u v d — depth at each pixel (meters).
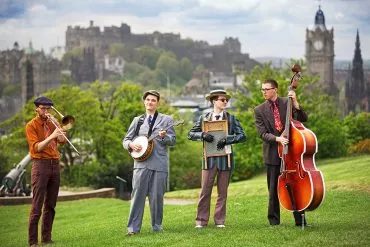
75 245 14.68
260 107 14.41
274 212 14.73
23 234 22.62
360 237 12.95
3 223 28.17
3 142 76.19
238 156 61.31
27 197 37.88
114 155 75.69
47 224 15.59
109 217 25.41
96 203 36.44
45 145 14.96
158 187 15.14
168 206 25.73
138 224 15.20
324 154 66.06
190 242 13.45
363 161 37.84
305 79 62.19
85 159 76.56
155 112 15.27
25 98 198.00
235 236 13.74
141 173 15.05
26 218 30.23
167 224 17.66
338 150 66.56
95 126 75.94
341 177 29.67
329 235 13.26
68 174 73.44
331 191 22.20
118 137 76.06
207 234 14.19
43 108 15.12
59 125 15.36
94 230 19.52
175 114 84.19
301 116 14.31
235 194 29.58
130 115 79.25
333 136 65.75
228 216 18.20
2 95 199.00
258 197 23.00
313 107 63.59
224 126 14.99
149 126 15.16
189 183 76.94
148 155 14.96
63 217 28.86
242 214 18.48
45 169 15.16
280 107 14.34
